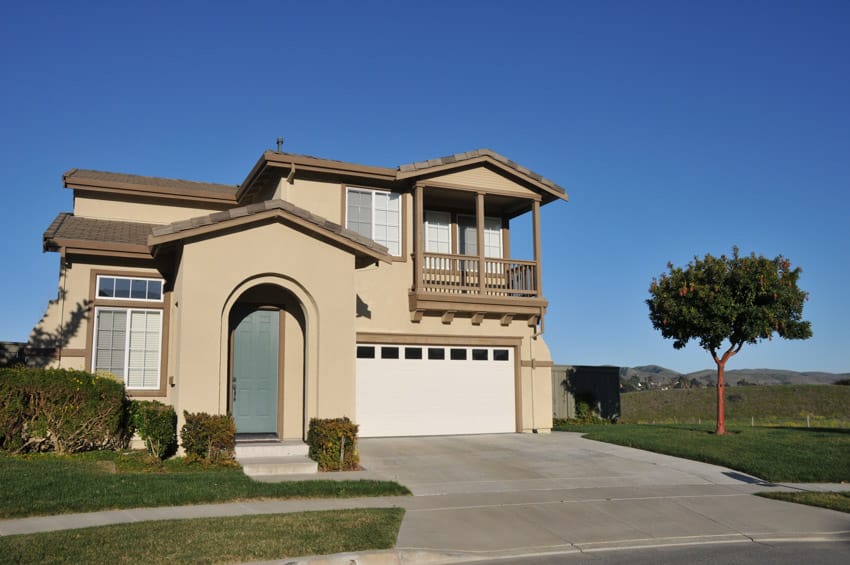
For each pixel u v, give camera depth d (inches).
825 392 1428.4
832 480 519.5
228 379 578.6
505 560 323.9
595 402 1000.2
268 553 305.4
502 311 738.8
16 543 303.1
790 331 706.2
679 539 362.9
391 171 706.2
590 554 335.3
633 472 536.4
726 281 709.3
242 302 591.5
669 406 1443.2
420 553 320.5
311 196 686.5
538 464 558.9
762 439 668.1
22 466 448.5
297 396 597.9
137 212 730.8
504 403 748.6
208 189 788.0
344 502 417.7
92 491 397.1
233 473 477.1
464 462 558.6
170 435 509.4
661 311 742.5
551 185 762.2
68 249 591.5
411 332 709.9
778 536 372.8
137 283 626.5
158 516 364.5
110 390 532.7
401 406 702.5
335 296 569.6
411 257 721.0
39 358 589.9
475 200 770.8
